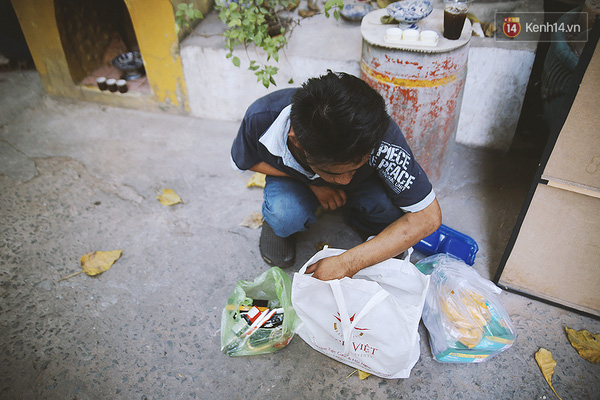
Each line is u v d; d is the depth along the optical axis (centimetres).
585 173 134
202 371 158
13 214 218
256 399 150
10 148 257
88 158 250
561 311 172
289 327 157
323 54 234
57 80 288
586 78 119
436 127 194
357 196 169
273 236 191
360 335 139
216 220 213
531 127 254
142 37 250
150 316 175
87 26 288
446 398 149
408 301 150
